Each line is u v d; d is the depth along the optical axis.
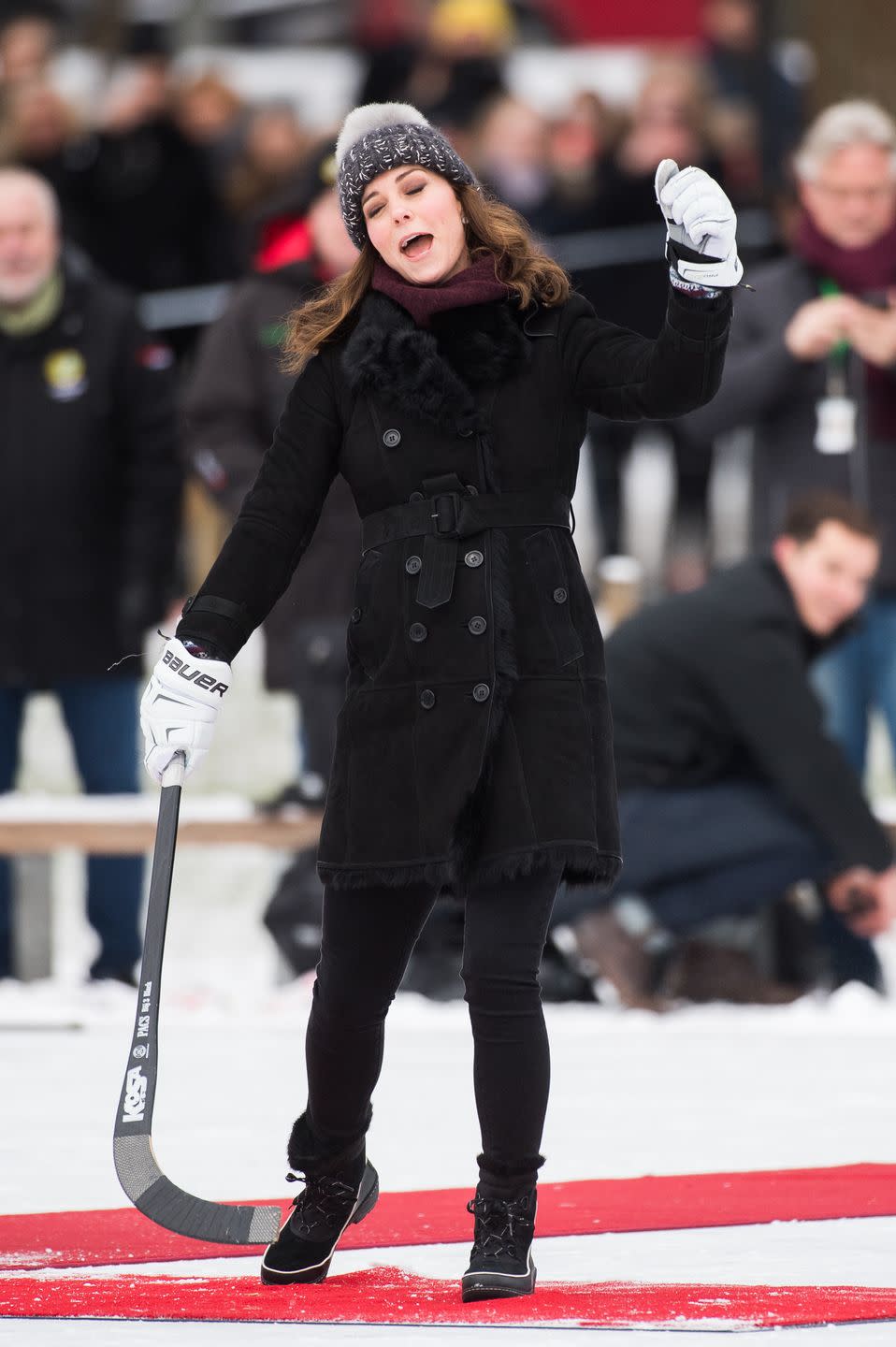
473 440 11.48
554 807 11.17
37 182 26.30
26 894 27.12
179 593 34.09
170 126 38.06
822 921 25.41
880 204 26.25
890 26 44.44
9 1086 19.31
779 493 26.92
